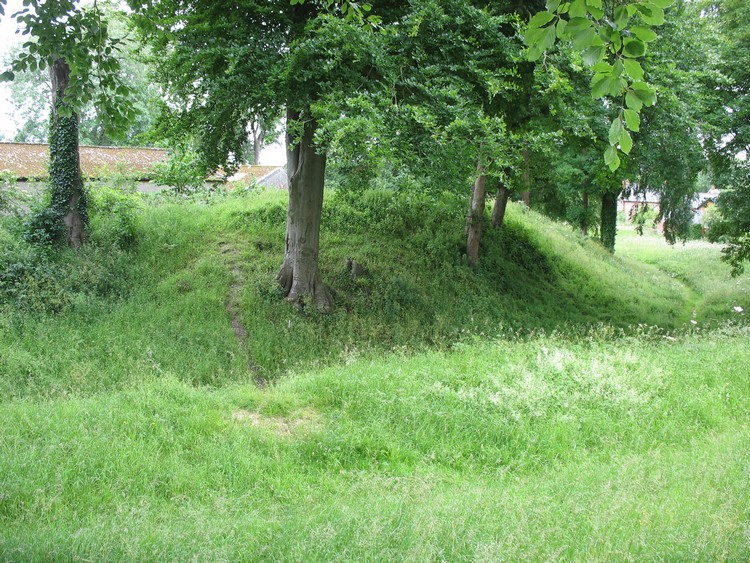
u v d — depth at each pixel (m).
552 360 9.12
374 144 10.48
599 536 3.84
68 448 6.21
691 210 29.33
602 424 7.32
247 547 4.15
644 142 15.43
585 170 27.39
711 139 17.45
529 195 30.73
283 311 14.27
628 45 3.04
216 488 5.79
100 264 14.64
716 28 17.73
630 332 17.17
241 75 11.34
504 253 20.91
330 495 5.68
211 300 14.16
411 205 20.31
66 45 6.21
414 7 11.26
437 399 7.91
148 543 4.15
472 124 11.62
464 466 6.54
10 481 5.38
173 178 19.44
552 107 13.03
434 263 18.41
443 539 4.02
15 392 9.93
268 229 18.11
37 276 13.46
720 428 7.06
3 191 15.88
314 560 3.83
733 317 19.94
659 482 5.02
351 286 16.00
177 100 13.54
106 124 6.66
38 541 4.15
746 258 20.39
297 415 7.75
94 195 16.95
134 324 12.80
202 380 11.55
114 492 5.46
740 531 3.70
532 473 6.33
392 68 11.24
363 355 11.98
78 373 10.77
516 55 11.97
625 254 38.12
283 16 11.89
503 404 7.72
